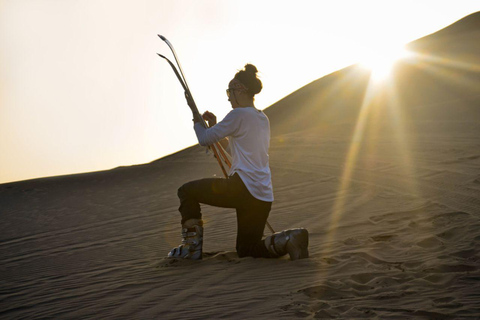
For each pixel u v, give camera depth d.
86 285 4.95
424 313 3.38
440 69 35.09
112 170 25.75
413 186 9.63
